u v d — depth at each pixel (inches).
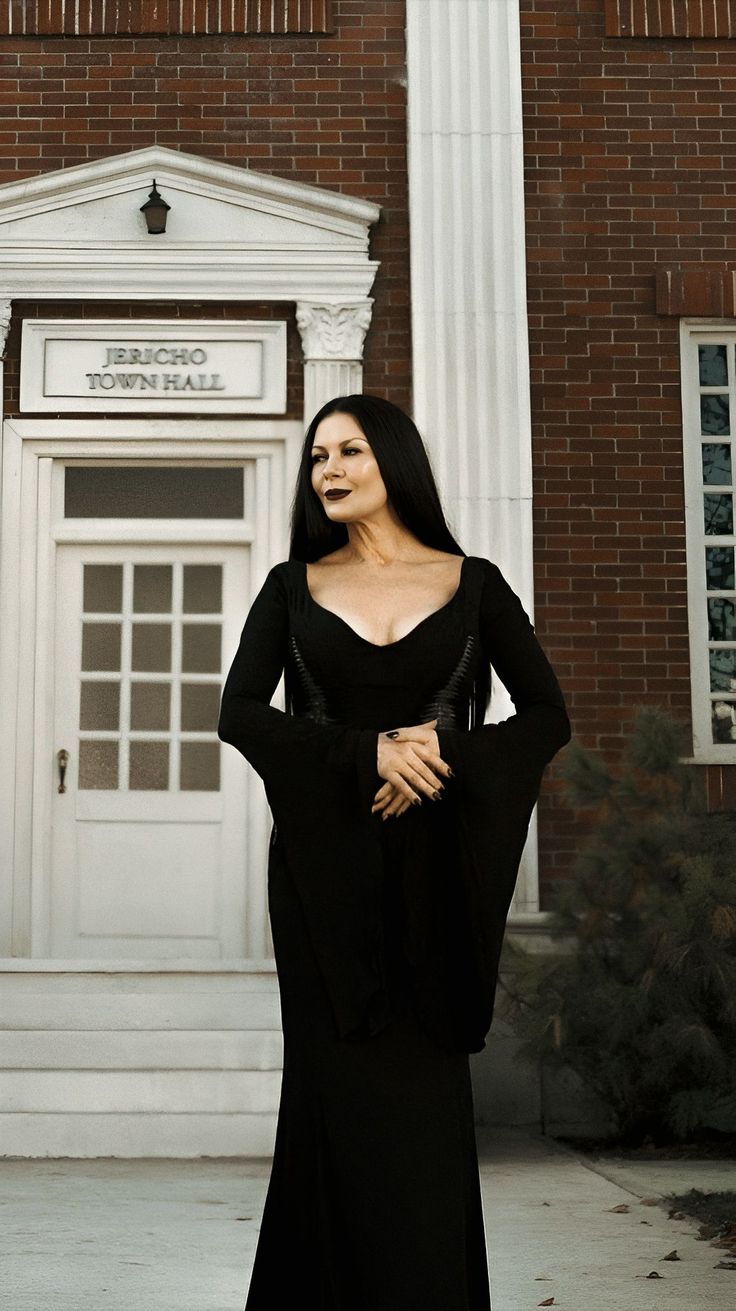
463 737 94.9
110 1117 259.8
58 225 344.2
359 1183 92.4
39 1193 216.5
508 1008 266.1
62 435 341.1
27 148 349.1
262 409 342.0
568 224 350.9
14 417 342.3
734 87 357.1
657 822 260.5
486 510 335.6
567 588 339.3
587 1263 163.9
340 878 94.6
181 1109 264.7
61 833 341.7
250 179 343.9
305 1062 95.3
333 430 105.0
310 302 343.0
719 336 353.4
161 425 342.0
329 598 102.8
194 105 350.9
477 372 339.6
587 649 337.4
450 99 347.9
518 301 342.3
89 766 344.2
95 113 350.0
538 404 344.5
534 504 341.1
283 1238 95.6
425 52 349.4
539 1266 162.2
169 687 346.9
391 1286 90.8
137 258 343.0
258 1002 289.7
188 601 349.4
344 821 94.8
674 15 357.1
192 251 343.6
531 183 351.9
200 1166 248.2
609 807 269.6
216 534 346.0
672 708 336.5
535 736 97.7
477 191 345.4
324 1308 92.7
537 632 337.4
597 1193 214.1
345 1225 92.6
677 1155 254.2
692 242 351.9
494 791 94.6
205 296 343.3
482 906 94.7
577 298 348.5
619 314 348.2
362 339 342.6
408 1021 94.9
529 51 355.9
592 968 258.1
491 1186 221.9
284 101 351.6
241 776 344.8
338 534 108.3
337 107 351.6
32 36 352.2
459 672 100.4
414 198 344.5
